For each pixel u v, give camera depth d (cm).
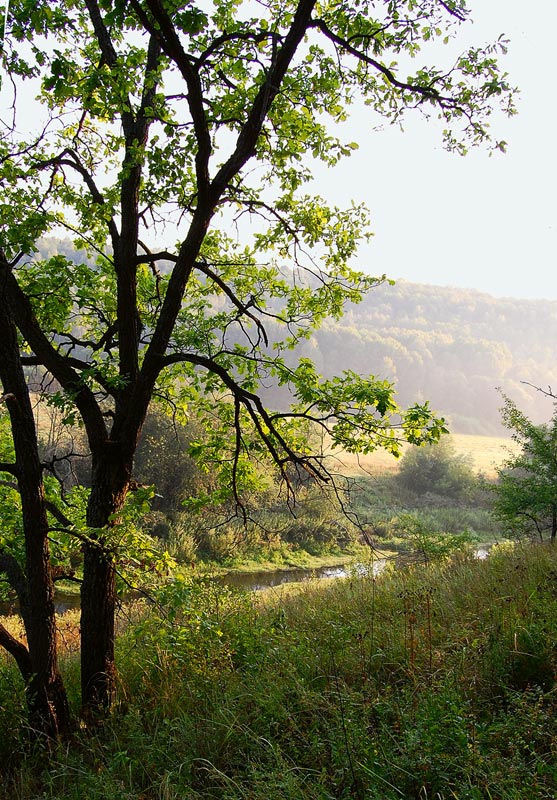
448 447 4634
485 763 348
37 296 720
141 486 690
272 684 515
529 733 384
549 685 466
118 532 577
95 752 504
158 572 616
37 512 580
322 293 795
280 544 2691
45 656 575
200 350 721
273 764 405
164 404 864
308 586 1154
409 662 512
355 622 670
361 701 455
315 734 430
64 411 604
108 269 774
